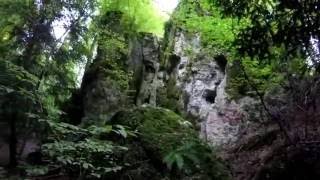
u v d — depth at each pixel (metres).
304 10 3.36
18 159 8.11
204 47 10.30
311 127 6.10
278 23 3.61
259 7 3.83
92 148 5.04
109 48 12.36
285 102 7.48
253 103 8.39
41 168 4.96
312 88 6.60
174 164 5.32
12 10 9.18
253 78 8.27
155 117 7.00
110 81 12.02
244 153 7.34
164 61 12.55
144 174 5.93
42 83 9.90
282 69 7.05
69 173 5.80
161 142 6.27
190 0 9.02
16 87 6.95
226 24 7.23
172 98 11.62
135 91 11.92
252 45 3.85
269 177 5.98
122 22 13.22
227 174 5.93
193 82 11.19
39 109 7.52
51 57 9.72
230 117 8.73
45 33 9.36
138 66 12.66
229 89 9.17
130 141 6.45
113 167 5.48
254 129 7.94
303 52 3.80
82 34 10.34
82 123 11.51
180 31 12.24
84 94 12.49
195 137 6.65
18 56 9.12
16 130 7.93
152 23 13.95
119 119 7.10
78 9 10.02
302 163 5.58
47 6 9.53
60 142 5.03
